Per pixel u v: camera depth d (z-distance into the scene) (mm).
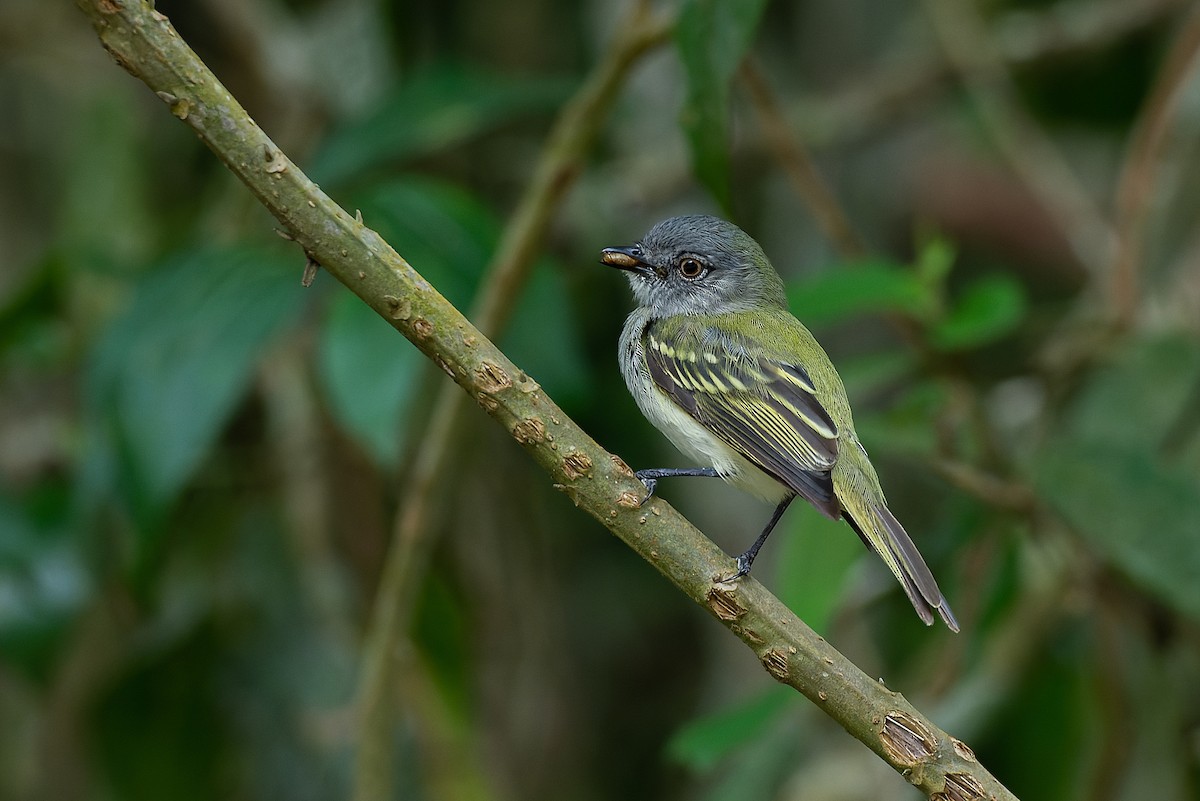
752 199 13570
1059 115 14398
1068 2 14312
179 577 11148
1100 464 8727
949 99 13969
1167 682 9938
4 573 10359
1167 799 10094
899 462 13250
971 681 10414
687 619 13172
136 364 8602
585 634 12930
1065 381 10773
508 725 11672
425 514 8586
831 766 11258
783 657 5762
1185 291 12047
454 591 11570
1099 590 9609
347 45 12805
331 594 11078
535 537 12188
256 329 8648
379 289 5609
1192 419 10203
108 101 12328
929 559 10328
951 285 14438
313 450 11367
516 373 5777
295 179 5480
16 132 13500
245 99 12570
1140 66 13742
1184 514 8555
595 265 12836
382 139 9969
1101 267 12016
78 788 10664
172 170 13539
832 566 8266
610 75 8570
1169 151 12227
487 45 13266
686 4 7543
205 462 11375
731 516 12727
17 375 12680
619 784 12648
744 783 9781
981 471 9352
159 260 9500
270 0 13000
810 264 13555
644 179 12797
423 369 8938
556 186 8594
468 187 13125
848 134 13188
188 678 10812
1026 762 10656
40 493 10867
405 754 10609
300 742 10711
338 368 8031
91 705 10586
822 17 14195
